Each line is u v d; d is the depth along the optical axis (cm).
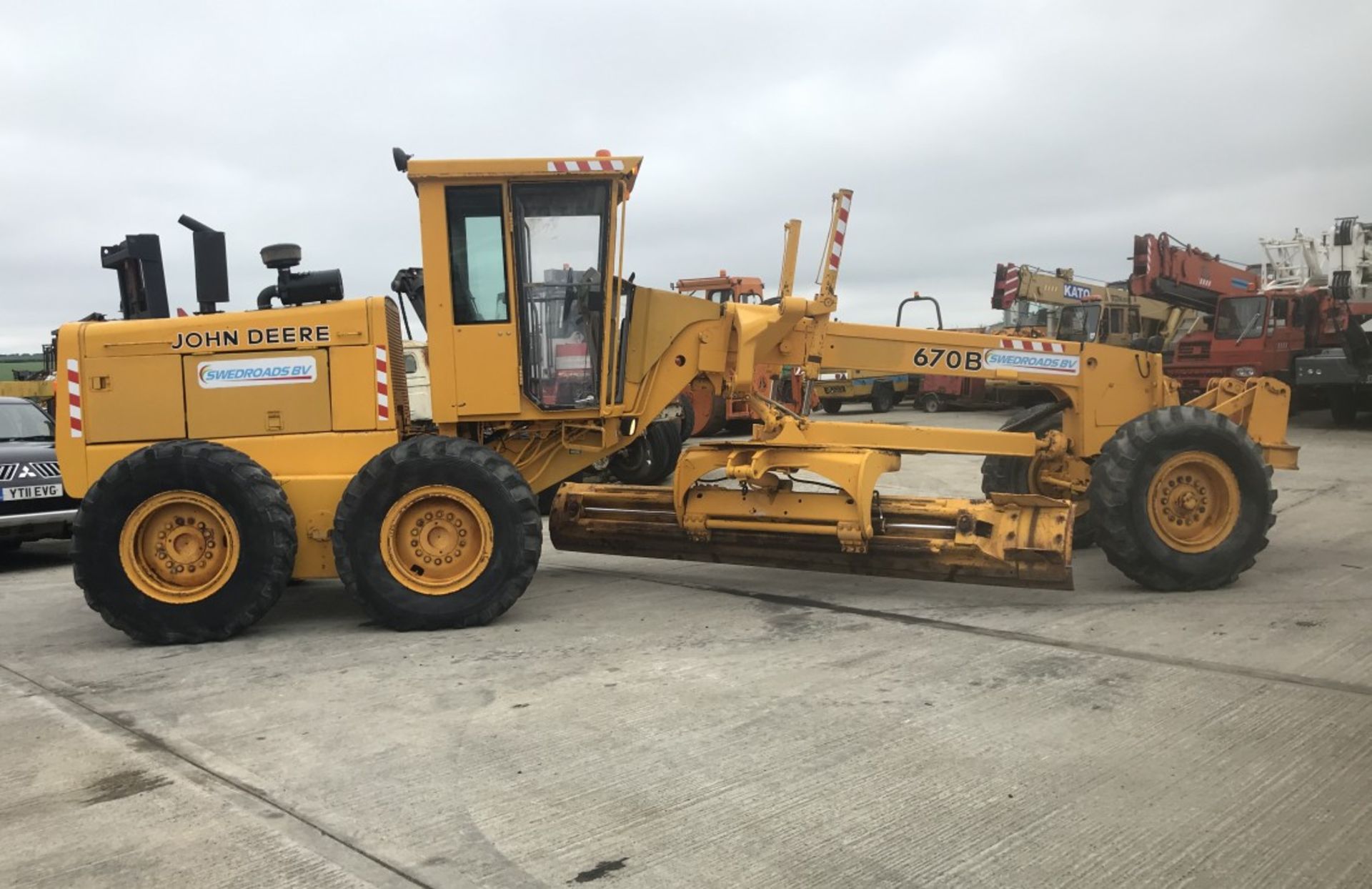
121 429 588
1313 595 595
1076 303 2239
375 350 580
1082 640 508
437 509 558
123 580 538
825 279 683
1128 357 696
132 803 333
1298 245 2164
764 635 530
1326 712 392
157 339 586
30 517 804
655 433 1225
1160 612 562
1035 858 283
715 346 636
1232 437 603
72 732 404
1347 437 1515
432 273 584
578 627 558
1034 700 414
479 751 372
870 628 542
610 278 591
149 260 622
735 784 337
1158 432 598
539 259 590
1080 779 335
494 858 291
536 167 572
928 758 355
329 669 486
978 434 655
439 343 588
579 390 600
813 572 708
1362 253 2105
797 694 429
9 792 345
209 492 538
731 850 292
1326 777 332
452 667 484
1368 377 1597
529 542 553
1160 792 324
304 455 583
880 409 2705
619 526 677
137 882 281
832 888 271
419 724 403
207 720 416
